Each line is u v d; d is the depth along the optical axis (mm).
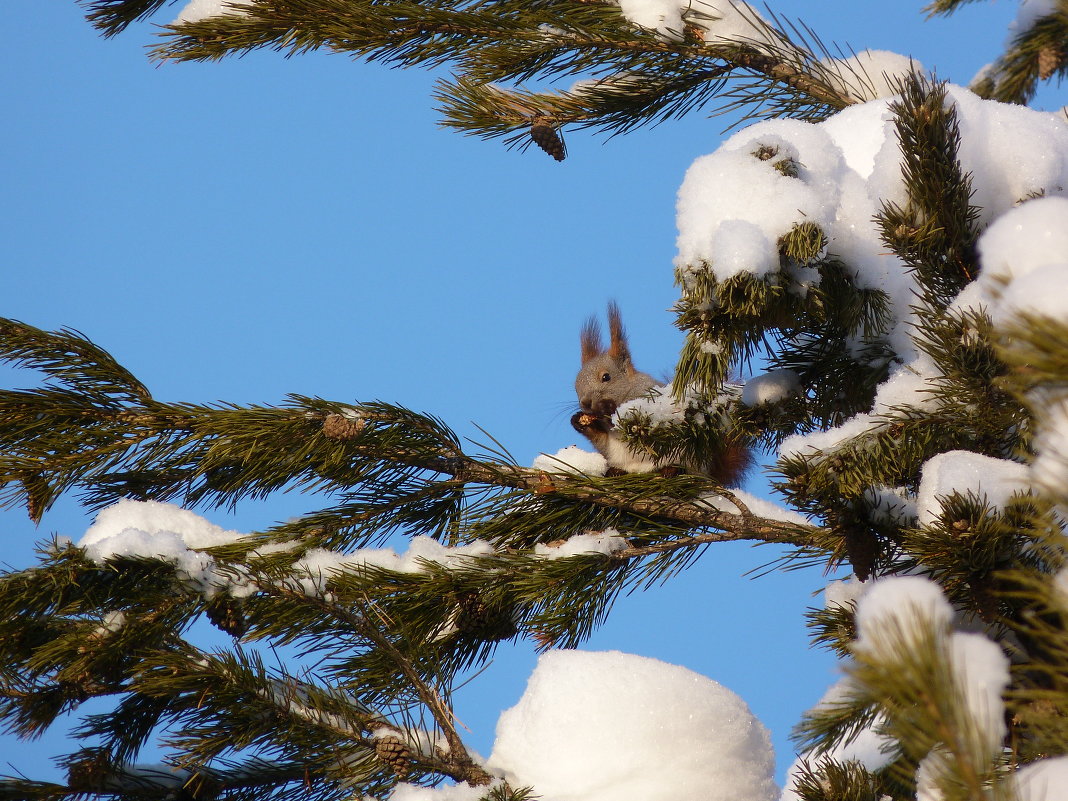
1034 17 13156
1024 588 5660
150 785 7152
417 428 9078
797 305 8102
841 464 6578
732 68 11609
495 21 10922
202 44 10961
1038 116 8242
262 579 7203
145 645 6645
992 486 5957
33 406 8922
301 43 10883
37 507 8570
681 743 7246
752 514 9141
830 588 7223
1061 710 4574
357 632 7355
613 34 11148
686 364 8211
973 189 7664
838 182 8500
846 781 6324
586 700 7391
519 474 9344
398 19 10820
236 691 6309
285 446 8766
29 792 6902
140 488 9281
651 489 9117
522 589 8391
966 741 3268
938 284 7574
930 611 3627
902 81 9922
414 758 6480
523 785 7066
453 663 8602
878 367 9055
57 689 6816
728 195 7867
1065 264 3945
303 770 7117
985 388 6527
